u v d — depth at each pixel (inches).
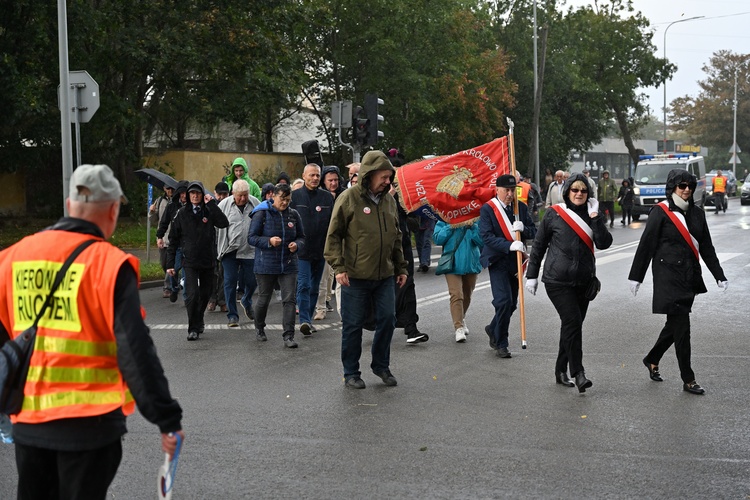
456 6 1451.8
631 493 203.5
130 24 986.7
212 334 430.3
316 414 276.2
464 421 267.3
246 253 458.3
